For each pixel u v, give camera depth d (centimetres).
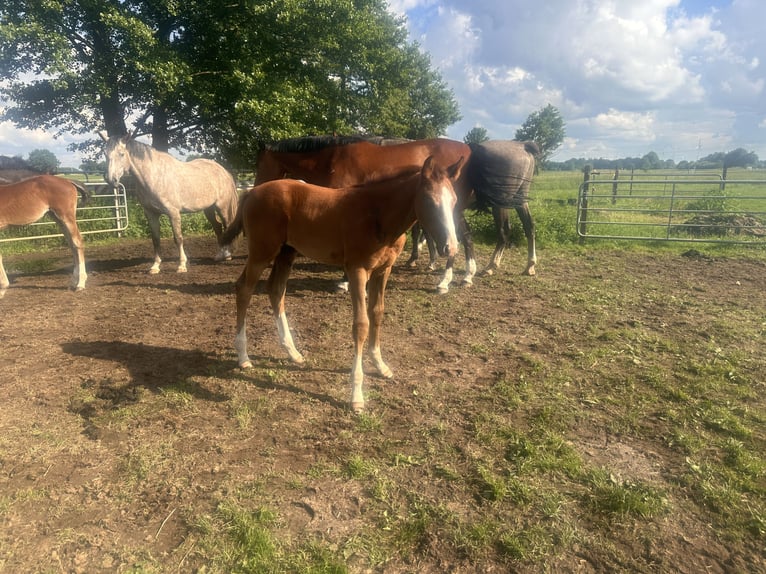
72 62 1179
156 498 247
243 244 1098
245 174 1770
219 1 1327
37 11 1132
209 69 1419
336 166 633
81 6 1206
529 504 240
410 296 629
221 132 1658
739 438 293
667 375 382
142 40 1154
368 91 1847
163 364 415
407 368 407
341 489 255
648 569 202
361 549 214
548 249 966
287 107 1357
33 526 228
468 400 349
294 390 367
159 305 601
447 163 630
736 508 235
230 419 326
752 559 207
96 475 266
